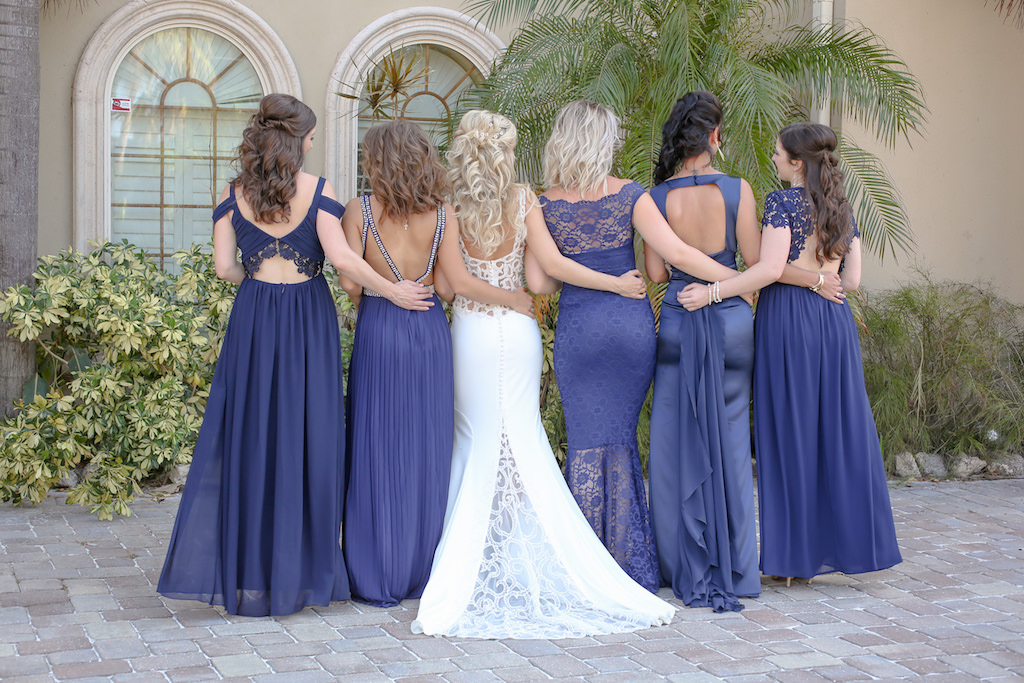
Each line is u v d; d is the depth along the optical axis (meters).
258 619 3.32
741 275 3.54
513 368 3.57
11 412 5.18
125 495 4.70
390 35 6.58
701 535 3.56
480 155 3.49
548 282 3.70
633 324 3.59
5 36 5.07
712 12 5.67
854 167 6.01
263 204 3.29
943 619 3.40
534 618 3.32
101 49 6.04
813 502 3.68
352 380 3.57
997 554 4.23
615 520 3.65
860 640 3.18
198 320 5.39
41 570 3.84
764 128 5.59
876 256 6.77
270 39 6.33
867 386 6.12
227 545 3.30
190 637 3.13
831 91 5.81
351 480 3.52
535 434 3.62
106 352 5.34
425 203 3.42
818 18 6.66
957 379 6.16
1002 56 6.96
